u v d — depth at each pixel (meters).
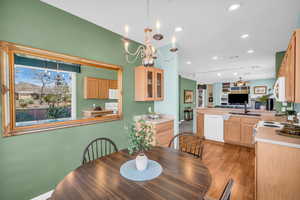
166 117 3.06
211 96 9.97
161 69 3.00
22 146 1.48
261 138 1.50
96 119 2.16
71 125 1.86
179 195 0.81
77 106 2.09
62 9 1.78
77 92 2.09
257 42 2.84
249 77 7.51
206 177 1.00
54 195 0.82
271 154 1.44
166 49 3.03
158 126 2.58
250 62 4.43
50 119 1.82
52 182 1.70
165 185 0.91
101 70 2.34
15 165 1.44
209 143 3.76
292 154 1.33
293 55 1.38
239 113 3.79
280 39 2.68
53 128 1.70
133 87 2.78
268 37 2.59
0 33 1.37
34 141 1.57
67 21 1.84
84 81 2.16
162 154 1.43
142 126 1.32
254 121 3.34
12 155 1.42
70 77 2.02
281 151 1.38
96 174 1.05
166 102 3.07
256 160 1.52
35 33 1.58
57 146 1.75
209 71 5.95
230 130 3.70
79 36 1.97
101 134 2.23
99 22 2.10
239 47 3.12
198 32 2.40
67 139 1.84
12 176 1.42
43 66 1.75
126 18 1.99
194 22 2.08
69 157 1.86
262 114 3.62
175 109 2.94
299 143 1.31
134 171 1.09
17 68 1.54
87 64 2.12
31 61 1.65
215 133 3.93
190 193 0.83
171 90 2.98
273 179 1.42
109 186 0.90
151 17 1.96
